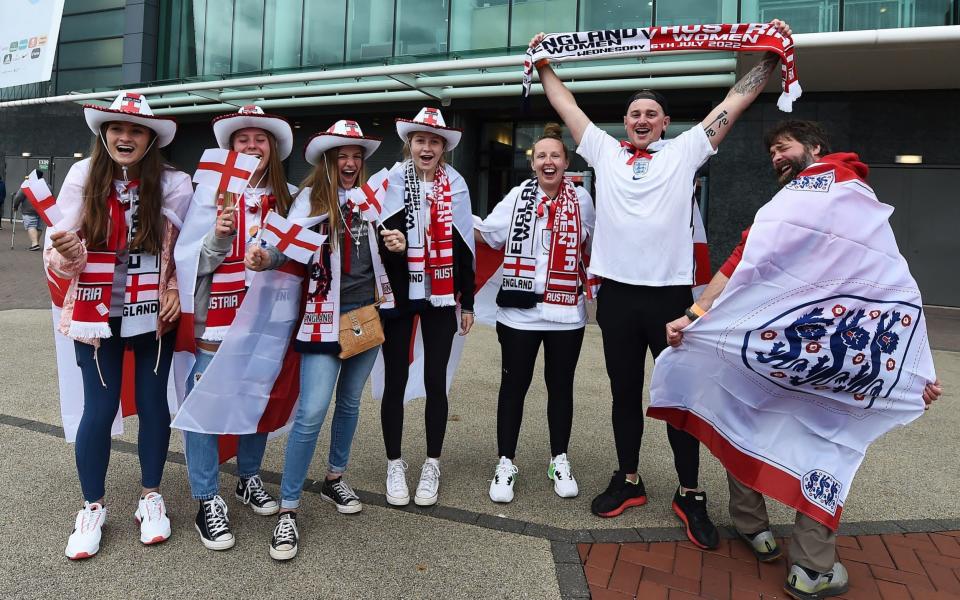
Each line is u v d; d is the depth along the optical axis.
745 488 2.64
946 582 2.52
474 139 13.39
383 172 2.83
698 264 3.10
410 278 3.02
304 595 2.29
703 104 11.32
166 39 16.30
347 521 2.89
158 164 2.60
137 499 3.02
